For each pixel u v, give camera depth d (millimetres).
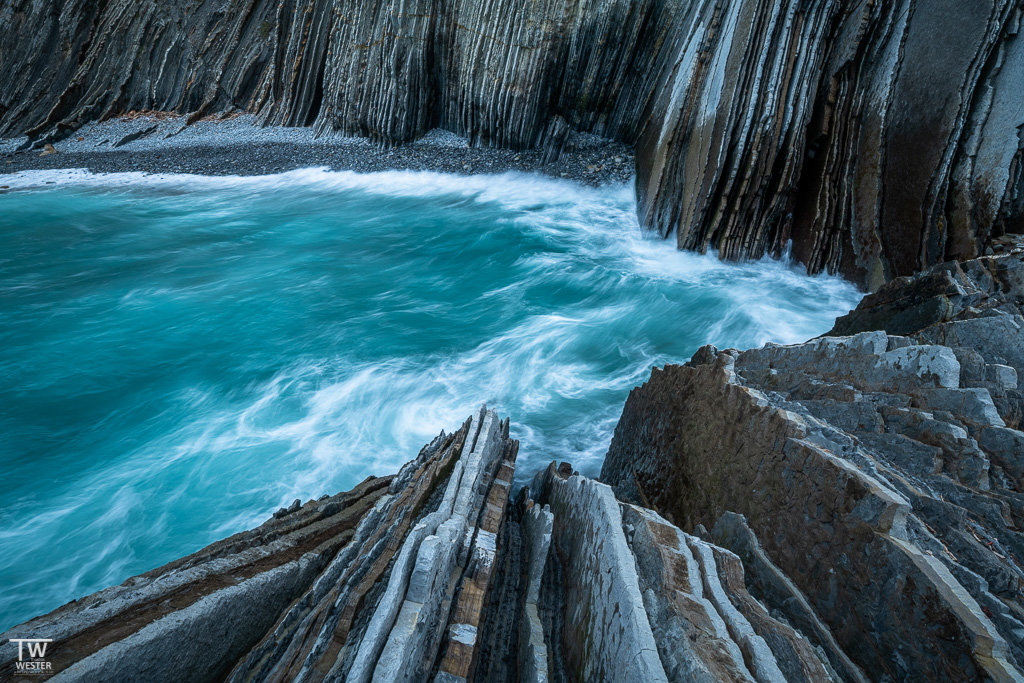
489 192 19953
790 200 13562
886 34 11703
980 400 3402
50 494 7762
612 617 2863
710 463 4824
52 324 12461
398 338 12562
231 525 7379
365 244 17188
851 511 3027
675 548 3090
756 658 2330
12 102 25547
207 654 2656
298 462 8703
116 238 17297
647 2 18094
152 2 25688
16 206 19125
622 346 12328
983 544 2787
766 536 3670
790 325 11836
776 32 12352
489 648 3383
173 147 24344
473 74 20250
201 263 15922
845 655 2768
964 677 2289
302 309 13664
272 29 25219
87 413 9664
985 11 9961
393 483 4703
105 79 26297
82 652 2234
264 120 25500
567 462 8852
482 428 5805
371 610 2721
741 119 12867
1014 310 4375
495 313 13625
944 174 10641
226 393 10469
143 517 7500
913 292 5492
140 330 12438
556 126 20219
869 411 3797
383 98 21734
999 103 10086
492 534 3949
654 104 18500
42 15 25703
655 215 15797
